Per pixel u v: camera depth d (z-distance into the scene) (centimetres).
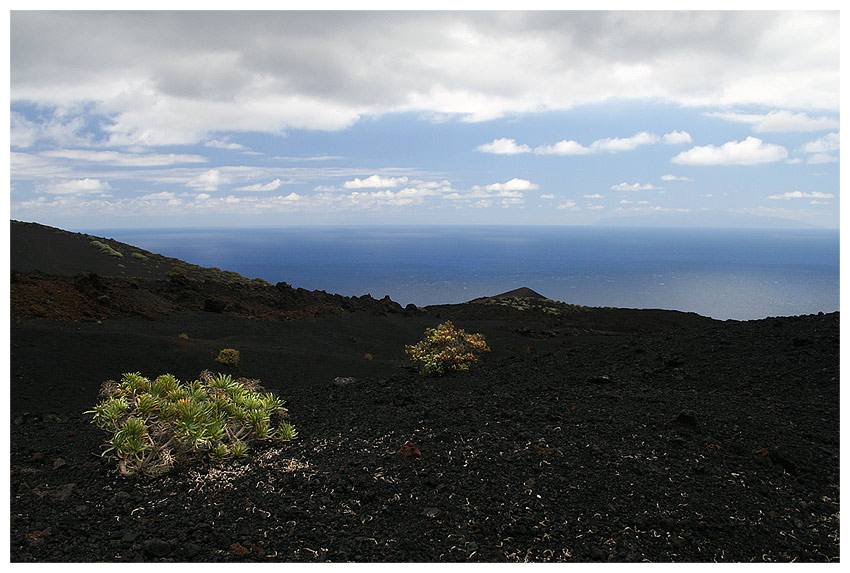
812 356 751
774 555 297
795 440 454
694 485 372
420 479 383
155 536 314
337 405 688
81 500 365
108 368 1004
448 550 300
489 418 530
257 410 486
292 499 358
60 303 1432
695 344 924
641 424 498
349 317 1941
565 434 471
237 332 1535
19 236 2219
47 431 576
